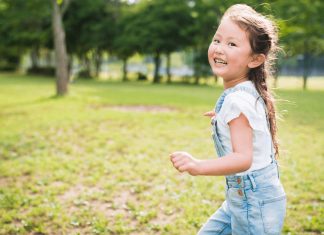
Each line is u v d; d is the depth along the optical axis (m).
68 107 13.41
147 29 34.69
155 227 4.05
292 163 6.60
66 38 39.03
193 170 1.90
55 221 4.17
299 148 7.77
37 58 44.66
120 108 13.62
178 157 1.92
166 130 9.45
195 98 17.69
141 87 26.39
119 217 4.32
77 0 37.31
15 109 12.76
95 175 5.78
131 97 17.67
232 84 2.21
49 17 36.06
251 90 2.11
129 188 5.29
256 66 2.15
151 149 7.50
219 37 2.14
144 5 36.12
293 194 5.03
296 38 27.38
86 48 39.19
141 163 6.50
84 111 12.49
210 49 2.17
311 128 10.09
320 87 32.25
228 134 2.09
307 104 16.16
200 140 8.40
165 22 34.16
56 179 5.65
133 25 35.47
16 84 25.58
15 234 3.94
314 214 4.41
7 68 49.59
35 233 3.97
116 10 38.00
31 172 5.97
